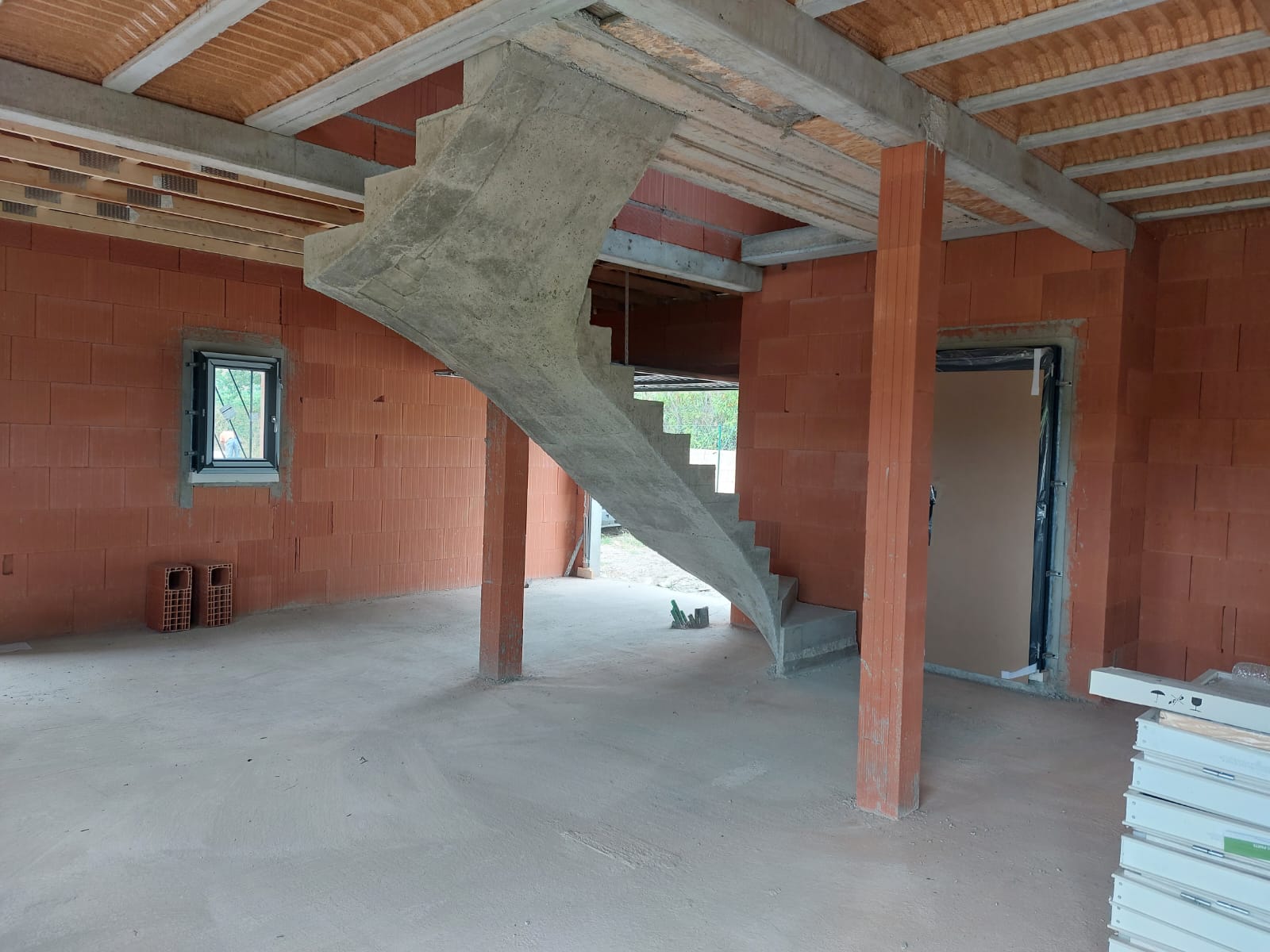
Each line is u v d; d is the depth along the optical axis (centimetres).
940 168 388
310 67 365
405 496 880
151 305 687
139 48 345
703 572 636
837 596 704
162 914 296
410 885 321
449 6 302
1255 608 558
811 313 719
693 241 685
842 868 343
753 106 385
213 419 718
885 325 389
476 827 371
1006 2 317
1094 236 526
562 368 451
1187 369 586
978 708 556
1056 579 585
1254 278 557
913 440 380
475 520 951
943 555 634
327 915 300
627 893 320
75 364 650
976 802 411
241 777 412
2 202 573
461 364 484
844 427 698
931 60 347
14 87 353
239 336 741
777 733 501
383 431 857
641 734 493
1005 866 347
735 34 288
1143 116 398
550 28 308
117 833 352
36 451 635
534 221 386
